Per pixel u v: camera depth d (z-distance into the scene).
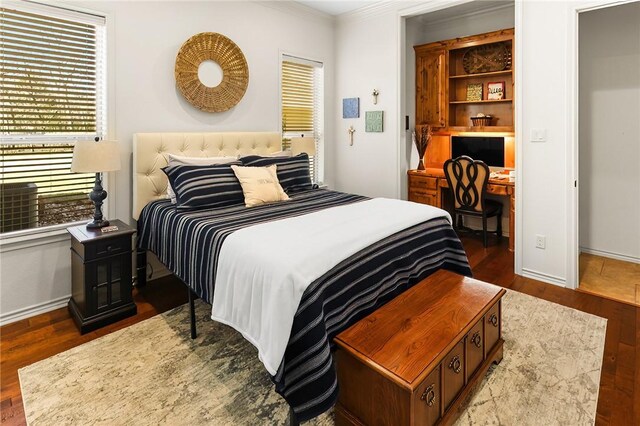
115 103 2.91
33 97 2.58
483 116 4.50
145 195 3.02
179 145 3.21
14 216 2.56
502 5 4.36
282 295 1.50
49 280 2.71
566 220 3.02
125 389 1.86
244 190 2.84
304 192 3.37
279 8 4.04
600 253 3.86
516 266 3.37
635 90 3.46
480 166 3.96
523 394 1.81
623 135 3.58
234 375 1.98
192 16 3.32
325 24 4.57
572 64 2.87
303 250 1.68
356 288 1.75
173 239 2.42
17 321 2.56
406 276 2.08
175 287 3.16
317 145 4.77
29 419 1.66
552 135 3.03
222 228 2.11
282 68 4.20
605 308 2.69
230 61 3.59
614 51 3.54
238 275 1.75
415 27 4.90
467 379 1.75
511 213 4.01
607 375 1.93
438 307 1.81
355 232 1.94
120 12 2.88
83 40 2.76
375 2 4.13
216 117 3.59
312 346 1.46
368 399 1.49
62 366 2.05
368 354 1.45
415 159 4.94
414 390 1.33
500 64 4.39
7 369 2.02
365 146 4.57
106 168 2.48
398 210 2.46
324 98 4.68
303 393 1.47
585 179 3.87
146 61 3.06
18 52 2.49
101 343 2.29
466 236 4.68
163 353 2.18
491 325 1.96
